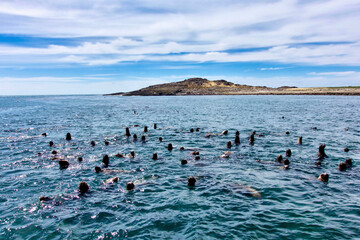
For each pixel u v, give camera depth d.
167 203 12.55
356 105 75.81
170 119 49.06
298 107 72.25
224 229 10.13
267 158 20.34
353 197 12.93
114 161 20.05
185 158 20.70
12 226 10.57
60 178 16.25
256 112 60.00
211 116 53.06
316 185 14.55
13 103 127.12
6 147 25.16
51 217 11.31
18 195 13.68
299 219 10.81
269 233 9.81
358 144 24.98
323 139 27.62
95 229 10.34
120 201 12.88
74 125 41.69
